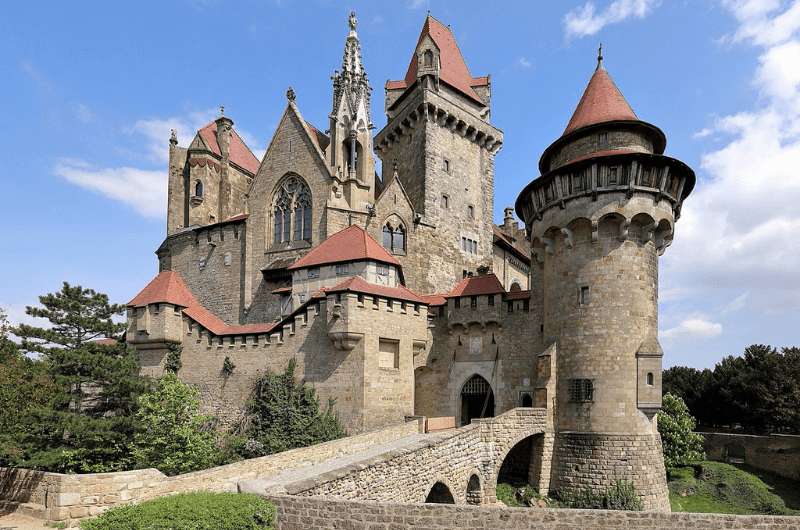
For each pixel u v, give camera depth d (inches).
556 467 1350.9
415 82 2266.2
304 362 1472.7
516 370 1572.3
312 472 908.0
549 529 590.9
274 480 828.0
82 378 1173.1
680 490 1884.8
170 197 2359.7
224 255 2052.2
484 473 1230.9
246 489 729.0
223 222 2058.3
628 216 1338.6
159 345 1679.4
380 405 1408.7
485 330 1646.2
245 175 2491.4
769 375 2578.7
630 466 1267.2
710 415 2822.3
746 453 2235.5
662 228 1405.0
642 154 1325.0
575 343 1373.0
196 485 805.2
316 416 1396.4
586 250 1389.0
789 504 1819.6
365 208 1931.6
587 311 1364.4
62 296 1274.6
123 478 754.8
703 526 588.7
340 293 1408.7
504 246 2463.1
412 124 2249.0
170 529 545.0
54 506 730.2
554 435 1375.5
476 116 2335.1
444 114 2204.7
